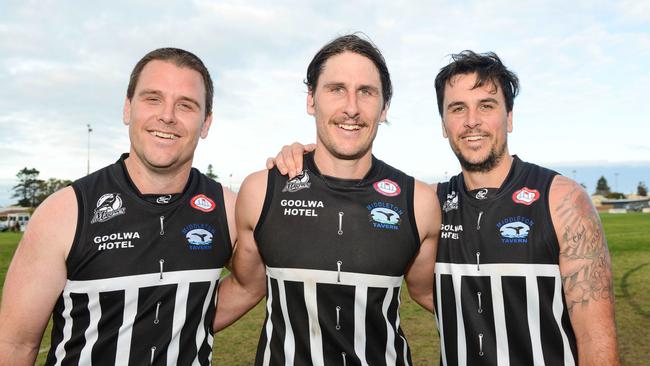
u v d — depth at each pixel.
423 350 5.06
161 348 2.26
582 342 2.32
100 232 2.23
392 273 2.46
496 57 2.63
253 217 2.52
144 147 2.27
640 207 87.75
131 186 2.34
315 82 2.54
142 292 2.25
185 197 2.44
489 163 2.55
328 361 2.38
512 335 2.41
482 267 2.47
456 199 2.65
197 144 2.44
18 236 30.47
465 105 2.58
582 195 2.45
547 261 2.41
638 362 4.66
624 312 6.81
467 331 2.48
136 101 2.32
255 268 2.75
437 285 2.62
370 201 2.50
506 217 2.48
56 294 2.21
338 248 2.43
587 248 2.35
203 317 2.43
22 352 2.15
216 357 4.94
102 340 2.20
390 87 2.67
